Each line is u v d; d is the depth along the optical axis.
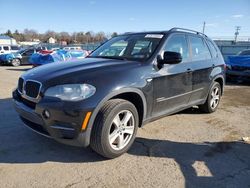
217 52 5.97
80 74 3.36
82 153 3.72
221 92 6.15
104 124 3.28
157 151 3.88
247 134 4.69
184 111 6.04
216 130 4.85
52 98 3.21
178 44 4.63
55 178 3.10
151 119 4.11
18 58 20.83
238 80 10.88
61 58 13.56
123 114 3.59
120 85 3.43
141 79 3.72
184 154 3.82
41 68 3.89
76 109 3.11
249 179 3.20
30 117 3.44
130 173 3.25
